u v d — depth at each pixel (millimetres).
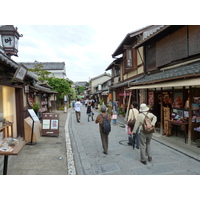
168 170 3805
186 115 6039
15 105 6309
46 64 32156
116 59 16438
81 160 4555
